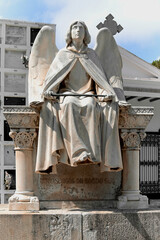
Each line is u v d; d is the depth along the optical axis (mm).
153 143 12688
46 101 5875
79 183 6340
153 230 5871
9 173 8820
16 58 9062
